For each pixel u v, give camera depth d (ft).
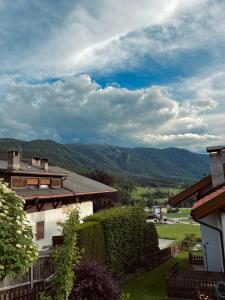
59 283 33.19
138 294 47.50
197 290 43.68
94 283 36.06
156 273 62.03
